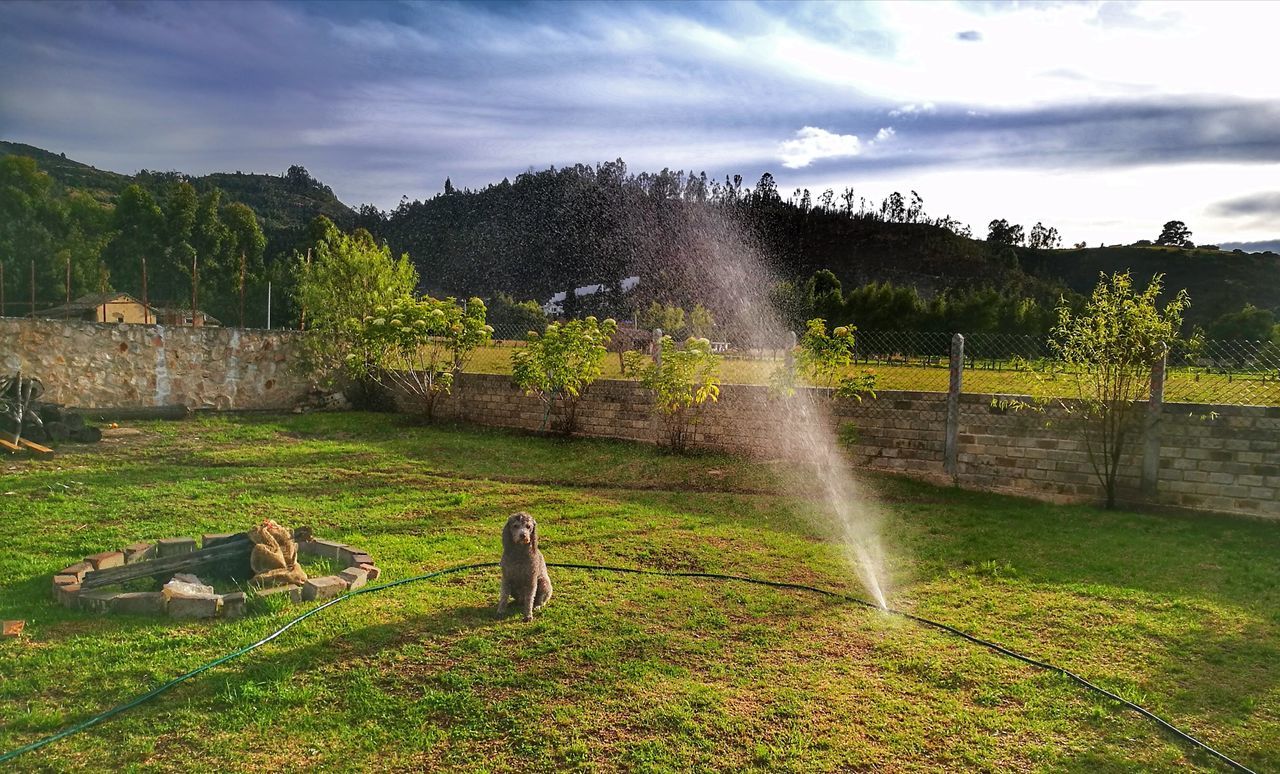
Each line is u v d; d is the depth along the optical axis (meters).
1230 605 5.84
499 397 14.80
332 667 4.41
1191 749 3.79
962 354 10.34
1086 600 5.93
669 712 3.95
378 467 10.91
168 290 62.94
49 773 3.35
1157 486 9.16
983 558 7.03
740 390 11.91
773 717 3.96
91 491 8.80
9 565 6.02
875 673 4.55
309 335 17.66
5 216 54.56
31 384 12.03
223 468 10.51
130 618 5.06
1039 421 9.80
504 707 3.97
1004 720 4.02
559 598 5.71
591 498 9.29
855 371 11.18
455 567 6.38
